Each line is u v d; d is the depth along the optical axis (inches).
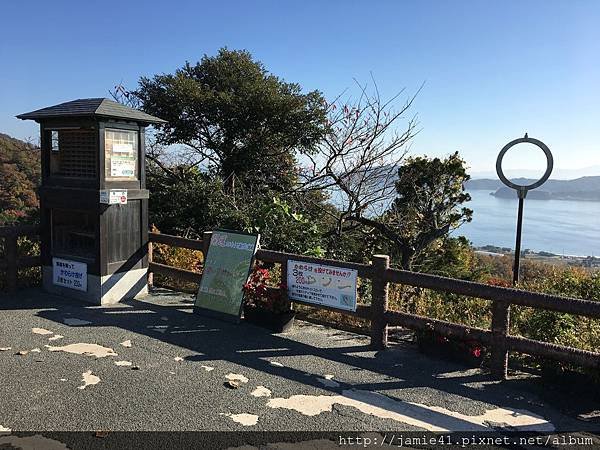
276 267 288.0
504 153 253.9
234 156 515.2
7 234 257.3
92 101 246.4
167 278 295.4
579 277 264.5
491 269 401.4
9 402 141.2
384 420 137.9
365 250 425.4
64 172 254.1
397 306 240.1
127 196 247.1
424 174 440.8
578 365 160.9
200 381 159.5
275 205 346.0
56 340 193.3
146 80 524.7
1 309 233.5
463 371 174.9
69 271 254.8
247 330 213.6
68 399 143.9
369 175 418.3
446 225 430.0
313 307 228.4
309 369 173.2
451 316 228.5
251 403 145.3
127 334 203.2
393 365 179.2
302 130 512.7
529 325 209.8
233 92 516.7
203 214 390.0
